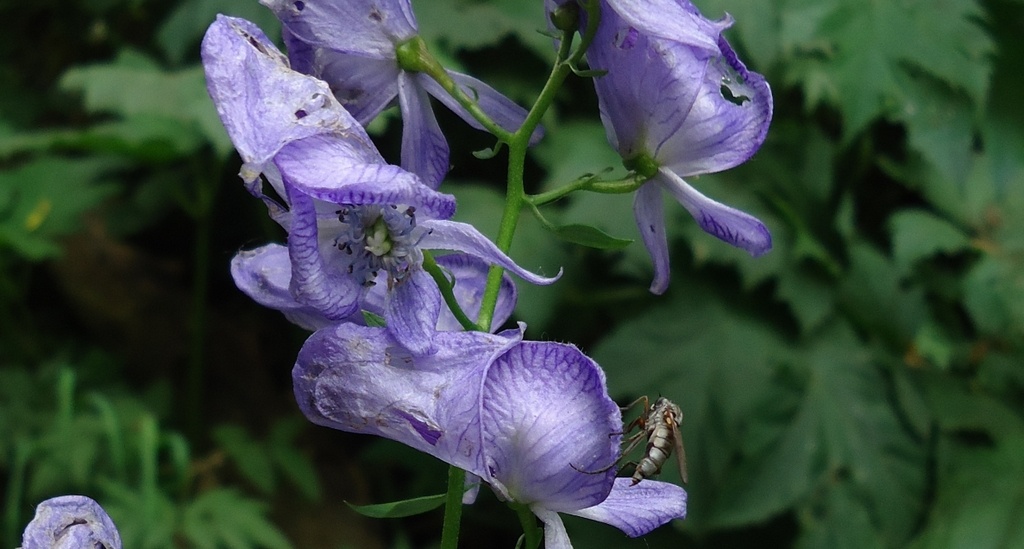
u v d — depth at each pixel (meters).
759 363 0.48
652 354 0.48
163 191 0.59
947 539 0.47
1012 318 0.49
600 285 0.50
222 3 0.51
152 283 0.66
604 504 0.32
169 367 0.65
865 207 0.54
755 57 0.45
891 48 0.45
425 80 0.32
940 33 0.45
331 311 0.30
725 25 0.32
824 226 0.50
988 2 0.51
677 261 0.49
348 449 0.63
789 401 0.48
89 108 0.49
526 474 0.30
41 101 0.66
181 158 0.58
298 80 0.30
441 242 0.30
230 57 0.30
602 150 0.48
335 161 0.30
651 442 0.32
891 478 0.48
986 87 0.45
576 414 0.30
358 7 0.32
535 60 0.51
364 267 0.30
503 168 0.53
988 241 0.50
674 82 0.32
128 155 0.54
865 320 0.50
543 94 0.32
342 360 0.30
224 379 0.64
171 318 0.65
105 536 0.31
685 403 0.48
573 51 0.32
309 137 0.30
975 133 0.51
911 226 0.50
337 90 0.32
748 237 0.32
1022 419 0.50
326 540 0.59
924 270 0.52
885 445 0.48
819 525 0.47
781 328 0.49
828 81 0.46
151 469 0.48
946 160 0.46
